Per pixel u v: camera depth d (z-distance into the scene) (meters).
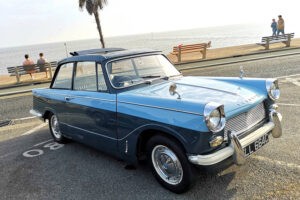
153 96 3.70
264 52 17.17
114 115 4.02
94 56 4.49
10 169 4.86
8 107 9.76
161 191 3.74
